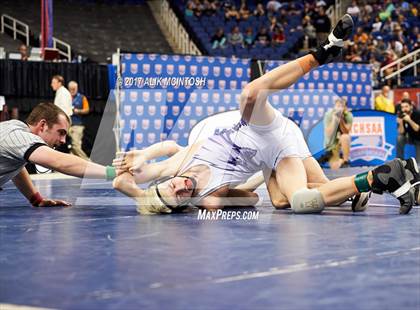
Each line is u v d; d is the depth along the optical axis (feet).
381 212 13.41
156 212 13.07
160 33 69.15
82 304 6.03
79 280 7.02
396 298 6.17
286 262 7.90
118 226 11.29
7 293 6.48
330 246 9.04
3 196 17.46
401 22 65.21
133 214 13.12
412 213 13.14
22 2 66.44
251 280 6.95
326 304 5.97
